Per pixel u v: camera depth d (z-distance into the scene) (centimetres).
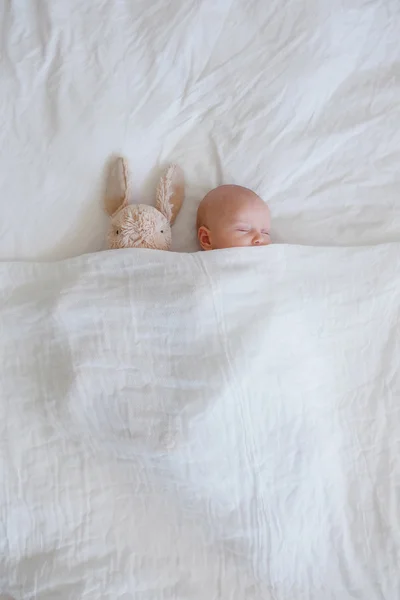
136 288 106
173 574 99
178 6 125
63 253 118
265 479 99
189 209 123
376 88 126
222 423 98
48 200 119
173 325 103
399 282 115
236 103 124
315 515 100
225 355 100
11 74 121
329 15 125
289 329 106
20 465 104
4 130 120
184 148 124
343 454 107
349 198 123
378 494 105
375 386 110
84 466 104
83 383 102
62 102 121
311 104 125
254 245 114
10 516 102
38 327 110
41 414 106
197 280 104
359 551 101
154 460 99
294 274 110
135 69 123
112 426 102
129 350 103
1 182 119
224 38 125
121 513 101
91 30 124
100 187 120
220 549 100
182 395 100
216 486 98
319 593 99
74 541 100
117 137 121
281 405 102
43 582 98
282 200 122
